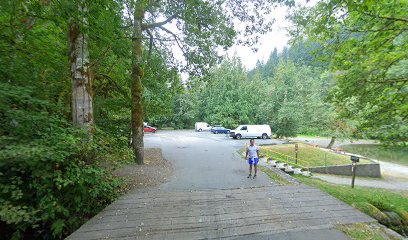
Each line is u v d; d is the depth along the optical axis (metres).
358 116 7.71
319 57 6.74
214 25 8.48
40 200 4.33
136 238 4.23
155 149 17.06
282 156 16.81
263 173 9.52
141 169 9.70
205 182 7.97
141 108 10.67
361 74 6.47
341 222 5.05
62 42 7.27
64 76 6.98
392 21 4.98
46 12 5.04
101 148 5.40
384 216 5.88
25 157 3.65
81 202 4.98
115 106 10.64
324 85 27.94
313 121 27.78
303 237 4.38
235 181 8.15
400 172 17.78
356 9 4.22
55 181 4.55
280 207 5.76
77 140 4.80
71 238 4.17
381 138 6.62
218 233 4.47
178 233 4.44
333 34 5.88
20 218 3.61
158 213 5.27
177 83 12.25
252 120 41.97
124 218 4.98
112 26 5.58
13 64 4.75
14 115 3.86
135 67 10.14
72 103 5.97
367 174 16.03
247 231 4.56
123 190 6.82
